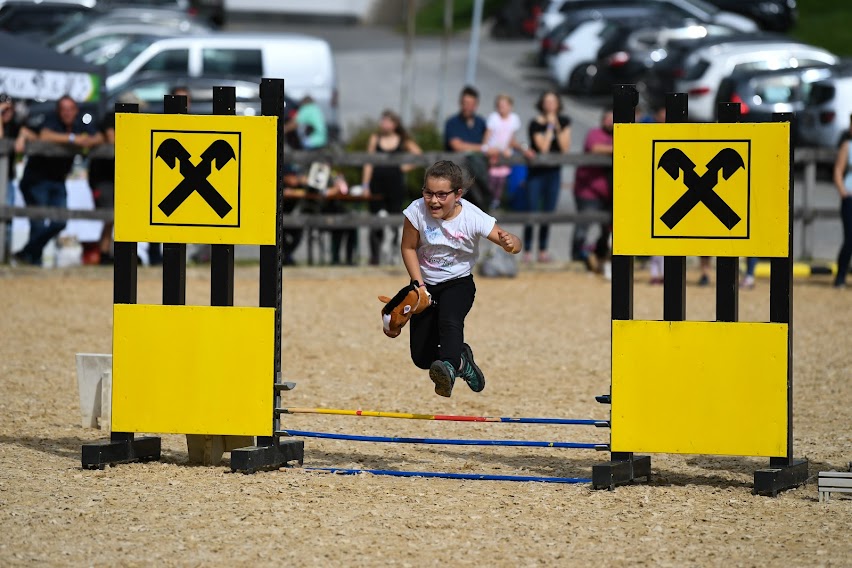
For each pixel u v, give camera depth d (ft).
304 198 147.33
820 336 112.57
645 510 58.23
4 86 165.27
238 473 64.49
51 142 141.69
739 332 61.77
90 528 54.19
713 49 248.32
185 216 65.16
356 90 307.99
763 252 61.31
